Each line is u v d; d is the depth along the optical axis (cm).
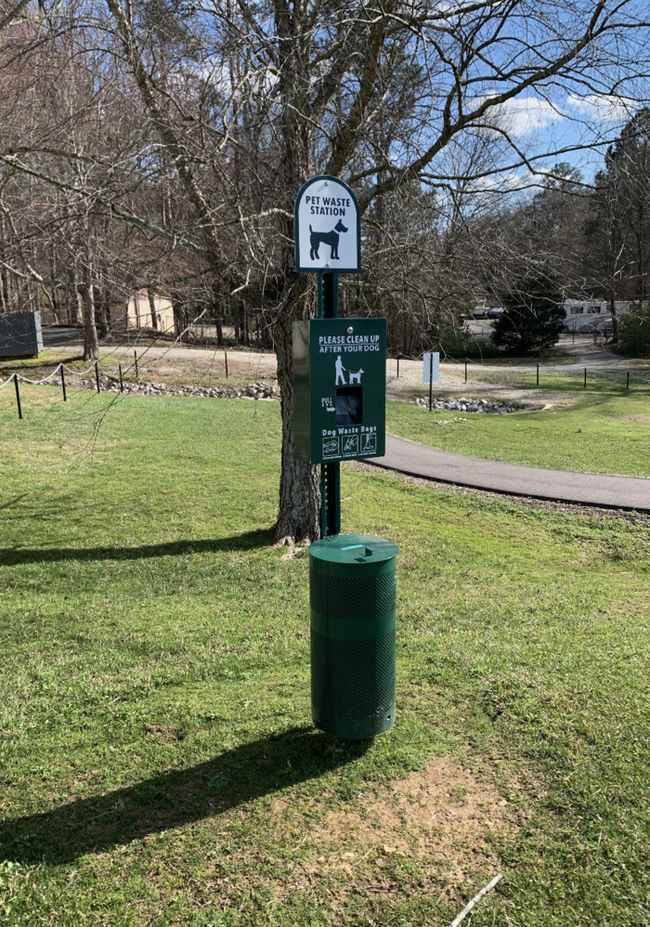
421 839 308
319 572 361
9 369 2723
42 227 691
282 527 985
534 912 265
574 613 660
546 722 396
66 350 3278
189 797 341
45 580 809
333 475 434
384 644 366
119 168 662
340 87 780
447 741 384
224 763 370
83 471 1402
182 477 1372
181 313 848
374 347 425
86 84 809
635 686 441
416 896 276
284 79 709
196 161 674
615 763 352
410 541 1012
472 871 288
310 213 445
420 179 796
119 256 780
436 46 673
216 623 645
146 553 930
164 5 695
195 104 734
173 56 727
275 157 767
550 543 1052
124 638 601
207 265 809
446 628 610
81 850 305
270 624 638
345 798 337
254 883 284
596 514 1201
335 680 364
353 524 1099
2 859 301
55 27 777
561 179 767
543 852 296
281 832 314
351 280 886
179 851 303
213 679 498
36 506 1159
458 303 888
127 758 379
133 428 1852
